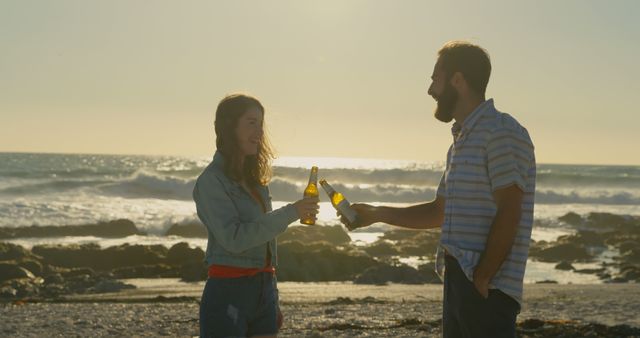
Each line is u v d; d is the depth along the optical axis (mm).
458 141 5016
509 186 4758
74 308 14641
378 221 5777
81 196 52750
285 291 18781
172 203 49781
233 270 5090
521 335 10273
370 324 11727
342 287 20016
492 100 5008
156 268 23297
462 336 5004
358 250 29672
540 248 31984
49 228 34469
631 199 63094
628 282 23469
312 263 23156
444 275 5090
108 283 19578
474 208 4906
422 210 5703
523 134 4867
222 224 5004
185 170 72875
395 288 19781
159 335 10859
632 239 35750
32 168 85188
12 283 19859
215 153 5234
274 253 5281
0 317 12859
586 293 18219
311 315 13273
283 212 5016
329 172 69625
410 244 31891
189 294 18391
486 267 4754
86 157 160625
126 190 54969
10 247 24375
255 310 5168
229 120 5152
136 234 35562
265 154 5312
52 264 24688
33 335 10898
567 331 10352
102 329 11406
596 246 35000
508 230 4719
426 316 13016
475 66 4977
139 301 17000
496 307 4871
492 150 4828
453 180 4996
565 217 46344
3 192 52438
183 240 33875
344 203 5812
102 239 33688
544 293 18203
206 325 5078
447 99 5062
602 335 10266
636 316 13008
